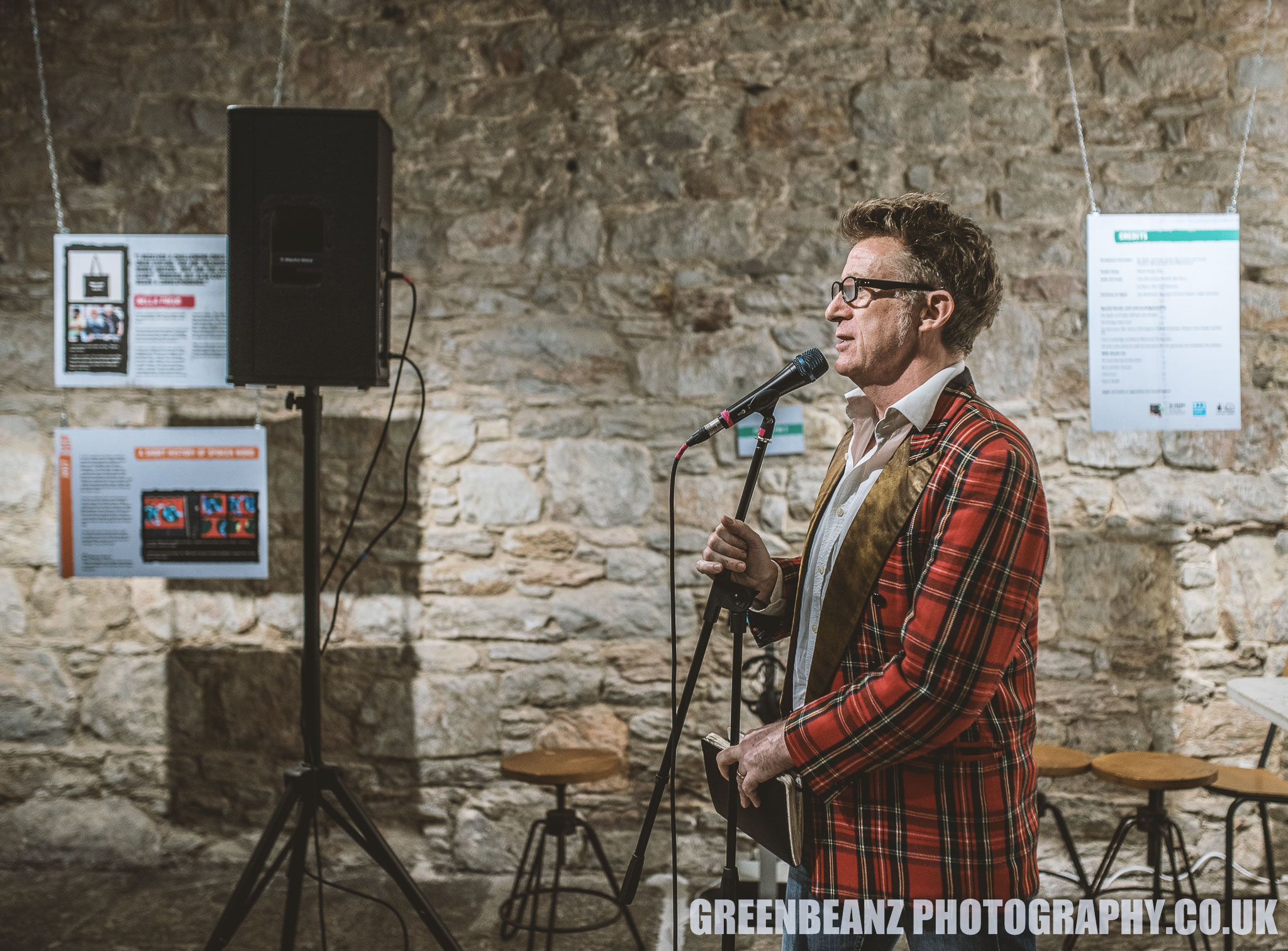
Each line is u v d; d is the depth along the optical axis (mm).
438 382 3246
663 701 3199
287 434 3256
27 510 3279
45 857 3238
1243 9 3146
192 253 3211
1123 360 3109
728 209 3223
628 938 2756
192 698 3258
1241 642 3107
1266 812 2742
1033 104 3176
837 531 1432
